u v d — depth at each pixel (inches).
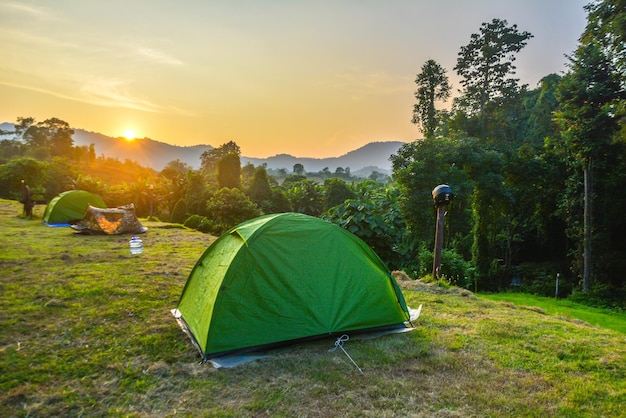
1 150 2549.2
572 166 788.0
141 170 3570.4
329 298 185.9
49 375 150.5
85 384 144.7
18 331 193.8
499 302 288.4
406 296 282.0
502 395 139.9
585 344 191.2
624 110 644.1
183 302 223.0
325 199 1555.1
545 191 876.0
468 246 983.6
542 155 904.3
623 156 673.6
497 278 898.1
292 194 1731.1
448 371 158.6
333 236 199.3
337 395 138.3
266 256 181.6
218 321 168.7
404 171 876.0
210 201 1132.5
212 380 148.1
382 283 201.6
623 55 642.8
